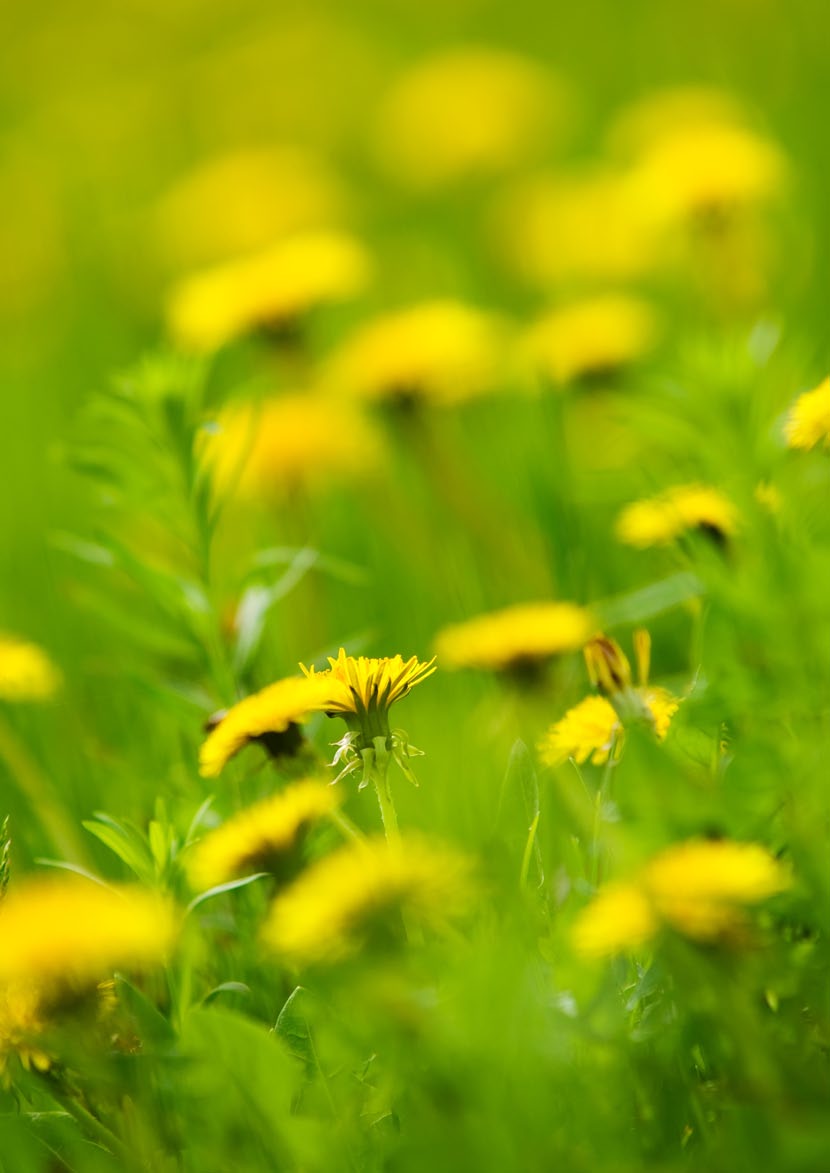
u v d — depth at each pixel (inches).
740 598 46.9
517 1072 43.7
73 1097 45.4
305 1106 44.8
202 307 57.3
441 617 54.7
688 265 71.1
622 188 71.2
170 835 46.9
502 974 43.9
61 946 44.4
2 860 47.0
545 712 48.3
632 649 52.7
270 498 56.7
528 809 46.4
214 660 50.1
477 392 57.5
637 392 56.2
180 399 50.7
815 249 66.6
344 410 57.5
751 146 59.2
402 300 82.5
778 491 48.0
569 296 76.0
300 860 45.9
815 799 45.5
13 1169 44.9
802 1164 43.4
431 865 44.0
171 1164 45.0
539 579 54.4
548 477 52.9
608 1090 44.1
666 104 86.4
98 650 56.0
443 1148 43.6
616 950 43.9
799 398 47.1
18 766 49.7
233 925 47.4
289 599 55.4
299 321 57.1
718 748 46.7
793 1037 44.4
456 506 56.4
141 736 52.3
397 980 43.9
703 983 43.9
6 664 50.0
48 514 61.5
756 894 43.8
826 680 46.6
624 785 46.6
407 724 51.3
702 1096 44.3
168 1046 45.2
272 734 46.9
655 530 48.5
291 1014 45.2
